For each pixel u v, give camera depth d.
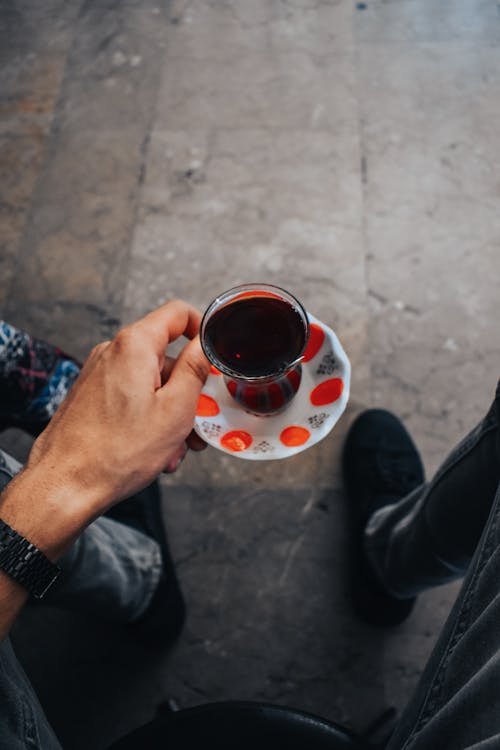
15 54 1.14
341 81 1.05
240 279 0.95
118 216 1.00
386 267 0.93
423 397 0.87
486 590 0.41
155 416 0.43
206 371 0.45
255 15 1.12
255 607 0.81
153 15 1.14
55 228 1.01
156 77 1.09
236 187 1.00
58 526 0.41
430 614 0.79
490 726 0.35
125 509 0.80
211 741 0.51
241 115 1.05
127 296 0.96
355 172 0.99
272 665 0.79
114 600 0.67
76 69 1.12
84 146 1.06
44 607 0.83
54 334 0.95
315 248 0.95
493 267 0.92
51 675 0.81
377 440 0.84
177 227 0.99
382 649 0.79
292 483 0.85
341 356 0.50
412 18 1.09
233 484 0.86
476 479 0.51
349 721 0.77
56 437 0.43
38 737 0.44
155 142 1.04
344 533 0.83
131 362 0.44
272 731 0.51
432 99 1.03
